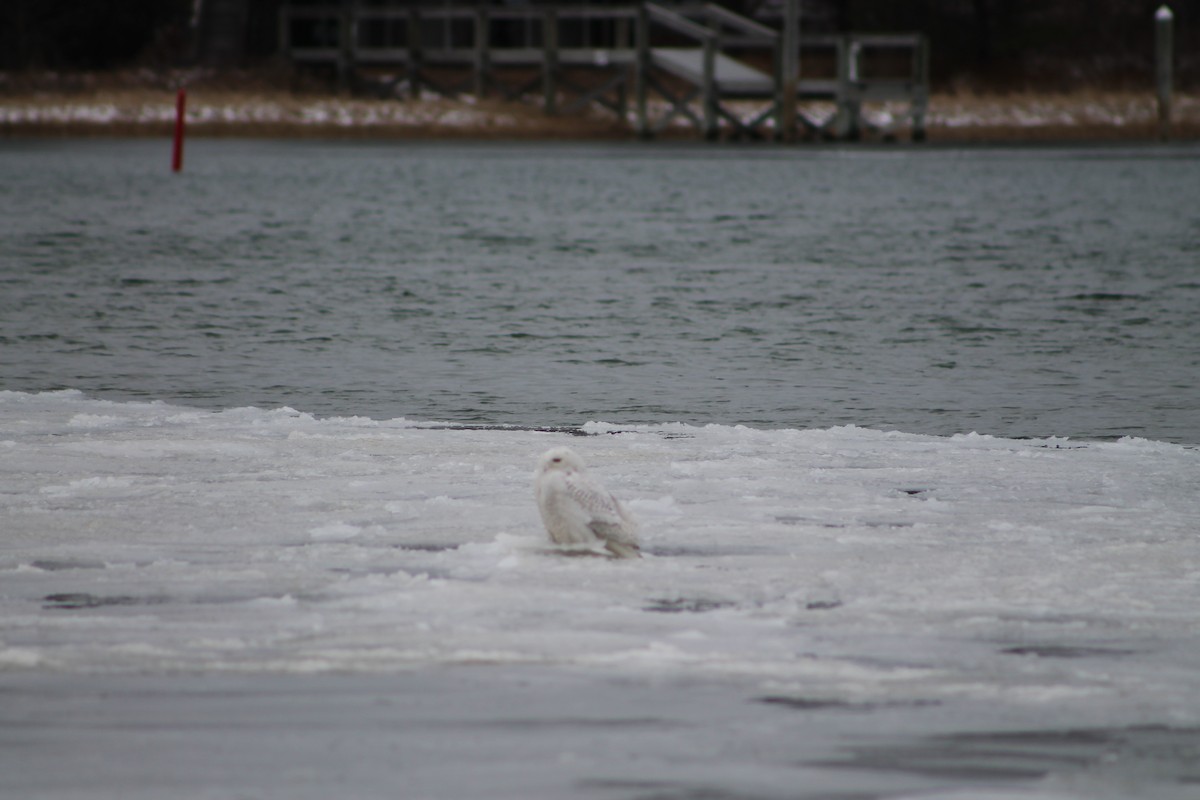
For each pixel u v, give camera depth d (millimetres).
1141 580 25547
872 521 30406
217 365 55156
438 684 19266
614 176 167125
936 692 19219
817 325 66625
